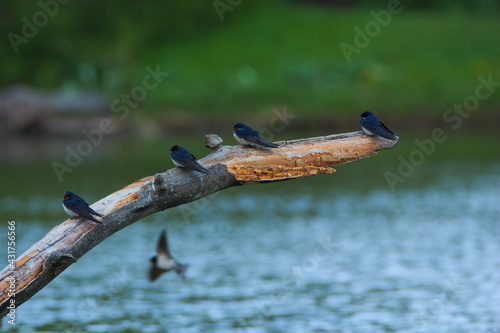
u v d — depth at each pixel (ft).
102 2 166.50
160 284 55.52
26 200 84.43
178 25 176.86
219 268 59.57
